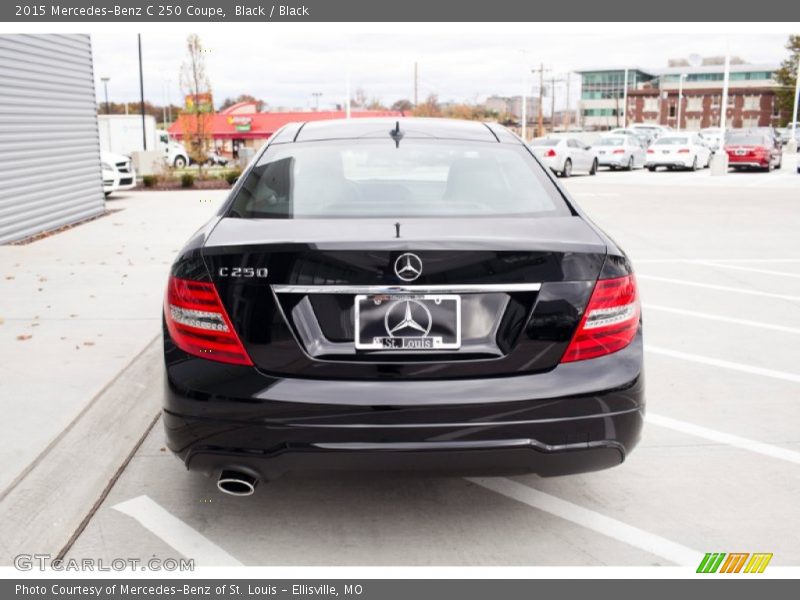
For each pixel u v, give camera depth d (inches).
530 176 134.6
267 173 132.4
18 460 141.2
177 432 107.2
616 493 135.6
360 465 103.2
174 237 429.7
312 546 118.7
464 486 138.2
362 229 109.0
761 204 644.7
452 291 102.3
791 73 3361.2
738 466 146.3
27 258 354.6
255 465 104.3
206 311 105.0
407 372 102.7
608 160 1237.7
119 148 1407.5
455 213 120.4
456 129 153.9
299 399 101.7
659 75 4958.2
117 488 137.9
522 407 102.7
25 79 429.4
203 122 1032.8
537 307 103.7
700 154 1259.2
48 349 210.1
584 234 111.4
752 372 202.1
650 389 188.7
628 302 108.5
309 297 103.0
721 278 325.1
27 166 431.2
